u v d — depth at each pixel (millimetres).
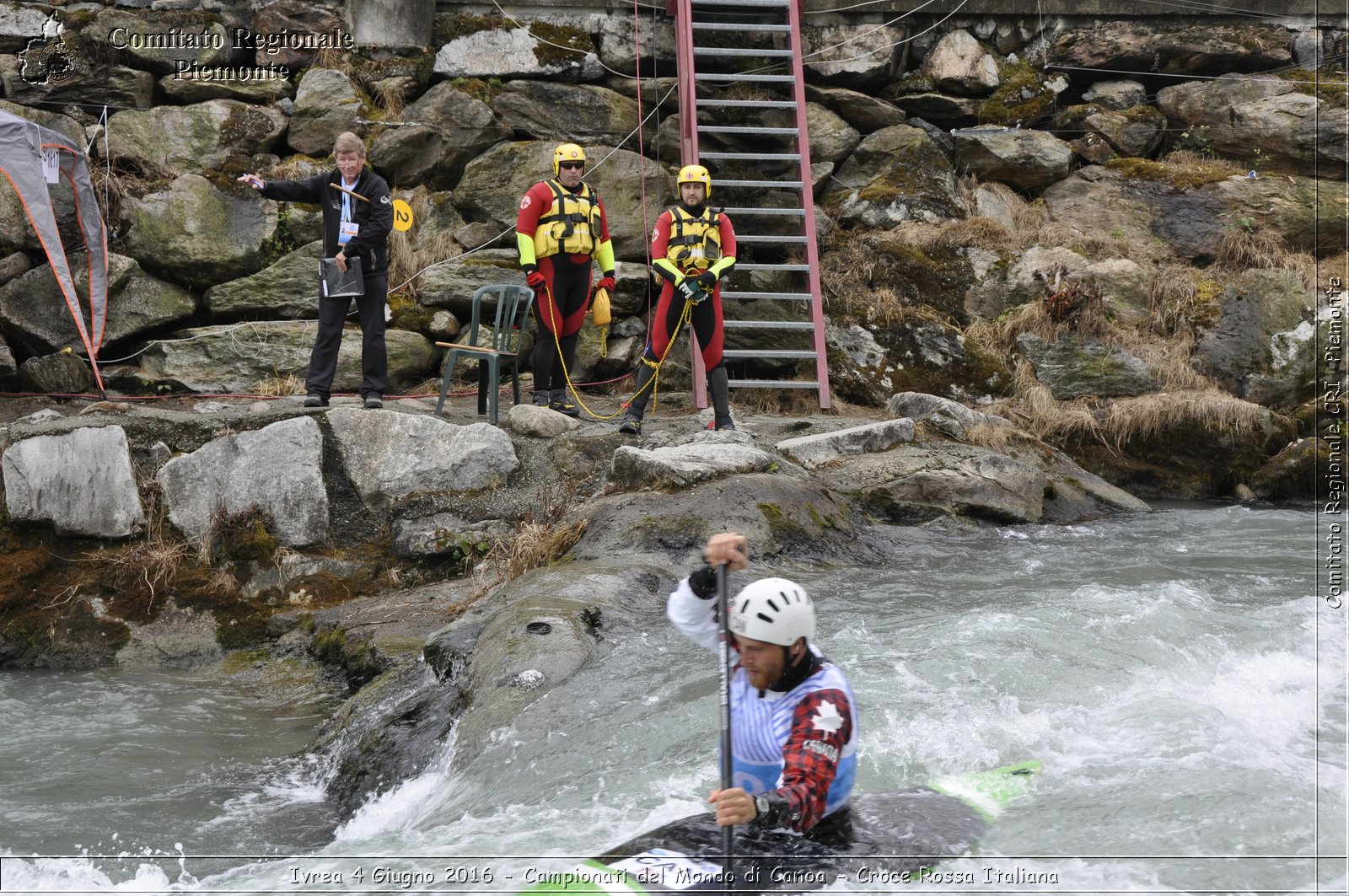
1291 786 8055
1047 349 23250
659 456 16203
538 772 9164
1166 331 24016
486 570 15867
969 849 7082
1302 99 26203
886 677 10406
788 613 6824
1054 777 8273
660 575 13906
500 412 19781
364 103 23500
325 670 14109
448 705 11086
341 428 16984
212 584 15805
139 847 9320
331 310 17703
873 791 8094
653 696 10398
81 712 13000
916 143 25891
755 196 25250
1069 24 26969
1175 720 9352
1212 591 13977
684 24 23328
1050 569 15328
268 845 9391
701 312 18188
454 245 23359
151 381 21109
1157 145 27094
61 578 15758
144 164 22312
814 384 22484
